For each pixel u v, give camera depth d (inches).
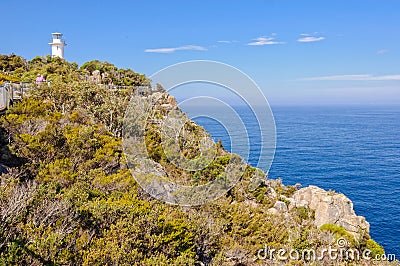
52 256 285.0
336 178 2696.9
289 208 977.5
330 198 971.3
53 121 748.0
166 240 409.7
